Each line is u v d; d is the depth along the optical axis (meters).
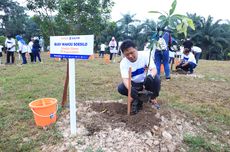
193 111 4.94
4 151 3.48
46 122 4.00
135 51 3.89
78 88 6.57
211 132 4.16
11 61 14.91
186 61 9.53
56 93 6.02
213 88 7.05
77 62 13.88
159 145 3.51
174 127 3.98
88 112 4.39
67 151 3.36
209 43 31.72
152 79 4.10
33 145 3.56
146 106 4.44
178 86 7.10
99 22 16.42
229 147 3.77
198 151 3.54
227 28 34.31
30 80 7.59
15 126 4.13
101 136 3.60
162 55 7.53
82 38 3.39
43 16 16.50
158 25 3.55
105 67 11.34
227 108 5.33
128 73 4.01
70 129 3.77
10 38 13.29
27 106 5.02
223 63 15.30
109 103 4.69
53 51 3.83
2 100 5.51
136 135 3.59
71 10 15.26
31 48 14.02
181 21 3.28
